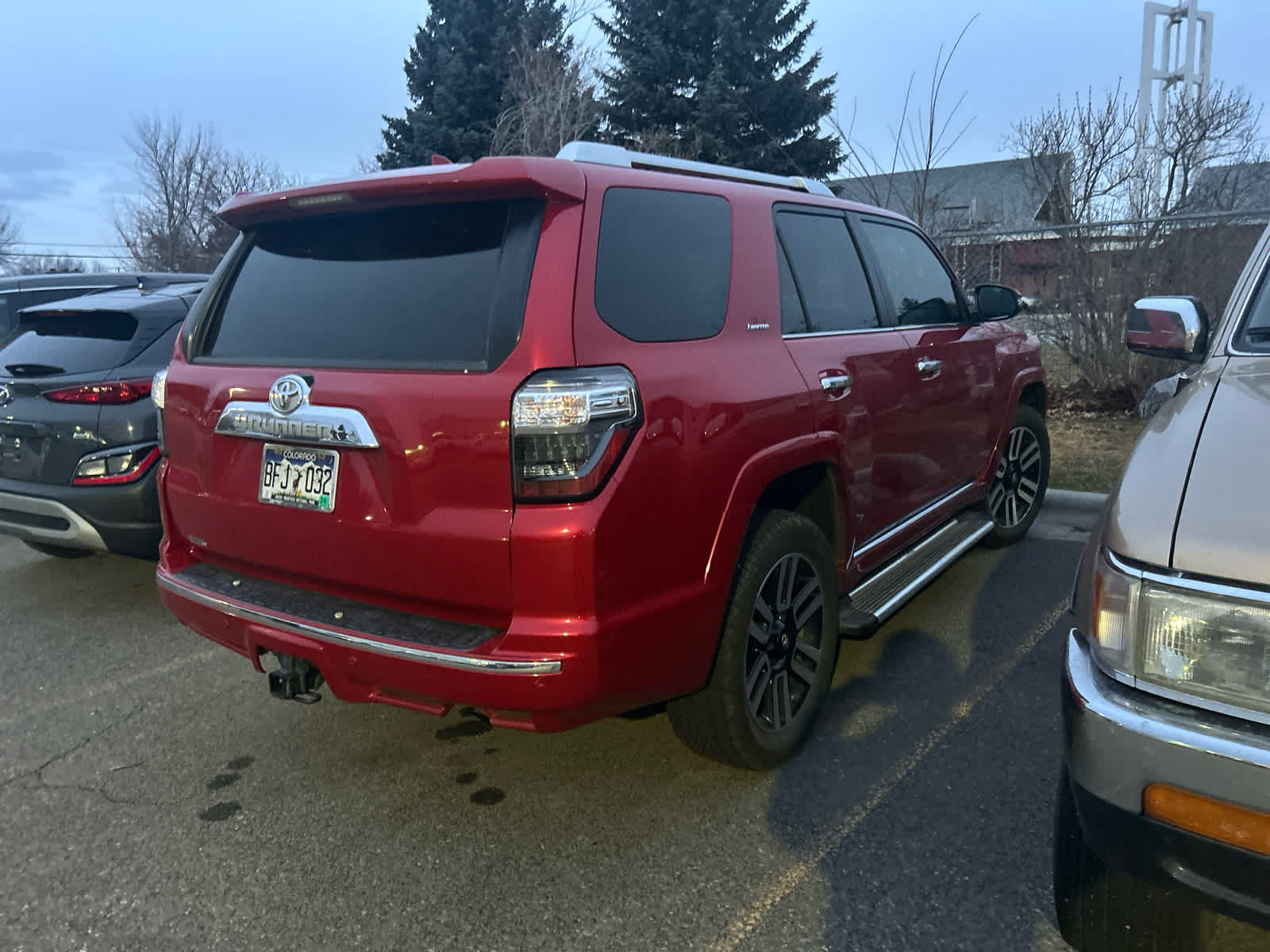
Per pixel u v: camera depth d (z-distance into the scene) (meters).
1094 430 8.33
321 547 2.62
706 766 3.15
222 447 2.86
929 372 3.95
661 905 2.45
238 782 3.17
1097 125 9.99
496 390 2.27
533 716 2.35
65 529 4.72
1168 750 1.67
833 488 3.27
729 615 2.77
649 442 2.38
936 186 16.12
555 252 2.38
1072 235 9.18
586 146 2.79
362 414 2.45
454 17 32.16
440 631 2.41
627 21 28.14
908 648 4.01
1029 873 2.52
